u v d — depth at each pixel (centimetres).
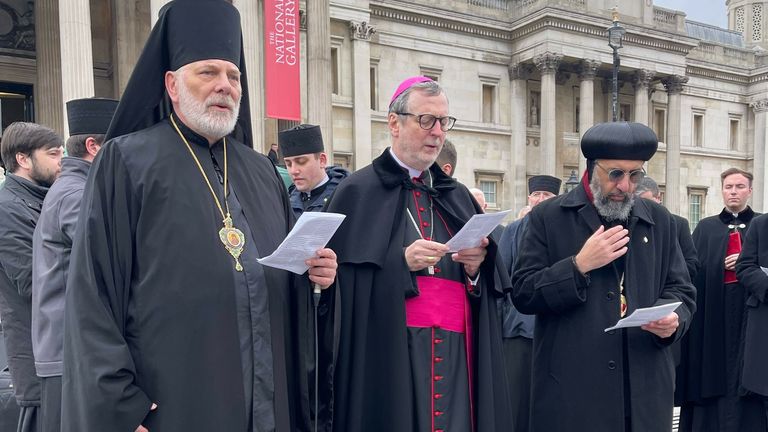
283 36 1506
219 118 266
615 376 335
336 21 2503
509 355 563
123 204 246
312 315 289
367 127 2556
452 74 2941
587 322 342
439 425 296
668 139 3409
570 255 357
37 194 423
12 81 2059
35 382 392
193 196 254
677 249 376
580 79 3103
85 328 228
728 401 565
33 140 432
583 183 368
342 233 307
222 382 242
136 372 237
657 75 3325
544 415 353
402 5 2750
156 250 242
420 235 313
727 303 574
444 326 306
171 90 271
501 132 3072
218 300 246
